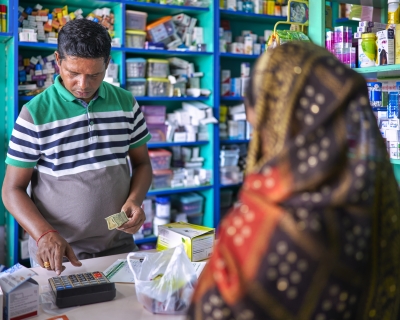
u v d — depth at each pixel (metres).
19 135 1.80
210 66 3.73
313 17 2.11
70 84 1.79
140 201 1.95
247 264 0.68
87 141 1.88
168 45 3.58
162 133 3.64
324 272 0.67
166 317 1.26
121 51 3.33
